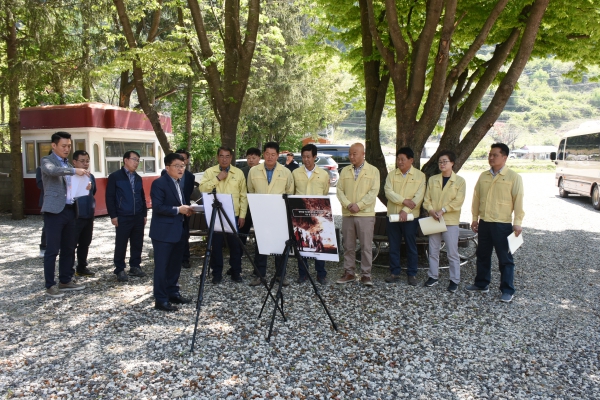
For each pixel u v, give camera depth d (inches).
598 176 546.9
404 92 264.5
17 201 444.8
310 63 444.8
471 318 186.7
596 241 355.6
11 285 229.1
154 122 318.0
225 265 272.2
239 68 295.7
